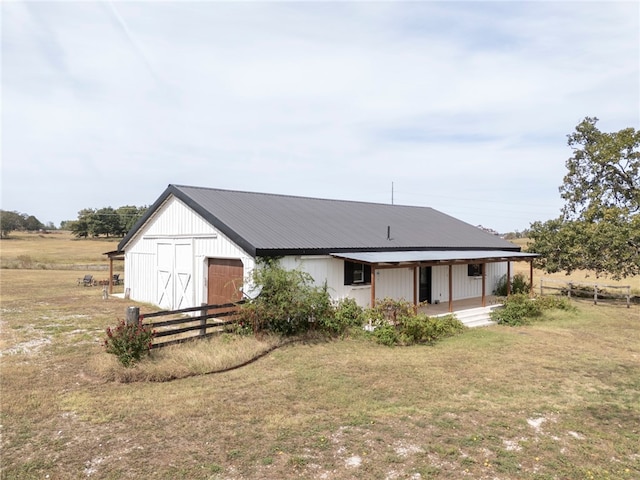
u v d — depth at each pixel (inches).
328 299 507.5
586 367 380.5
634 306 783.7
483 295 674.8
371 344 450.6
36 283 1034.7
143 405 276.2
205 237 588.7
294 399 290.7
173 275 661.9
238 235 507.2
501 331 544.1
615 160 928.3
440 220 934.4
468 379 339.6
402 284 660.1
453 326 532.1
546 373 360.2
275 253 490.9
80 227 3722.9
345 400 289.6
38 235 4055.1
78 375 333.1
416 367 368.8
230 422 252.8
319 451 219.5
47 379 322.7
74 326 507.5
